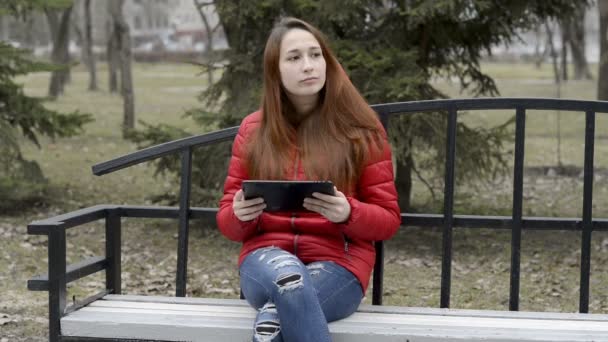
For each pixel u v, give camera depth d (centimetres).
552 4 820
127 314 349
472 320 345
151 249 816
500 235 867
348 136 343
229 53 835
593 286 674
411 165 886
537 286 677
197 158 834
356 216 326
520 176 376
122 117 2200
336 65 354
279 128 347
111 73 3228
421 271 732
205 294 654
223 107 834
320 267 333
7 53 908
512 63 6184
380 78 758
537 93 2786
